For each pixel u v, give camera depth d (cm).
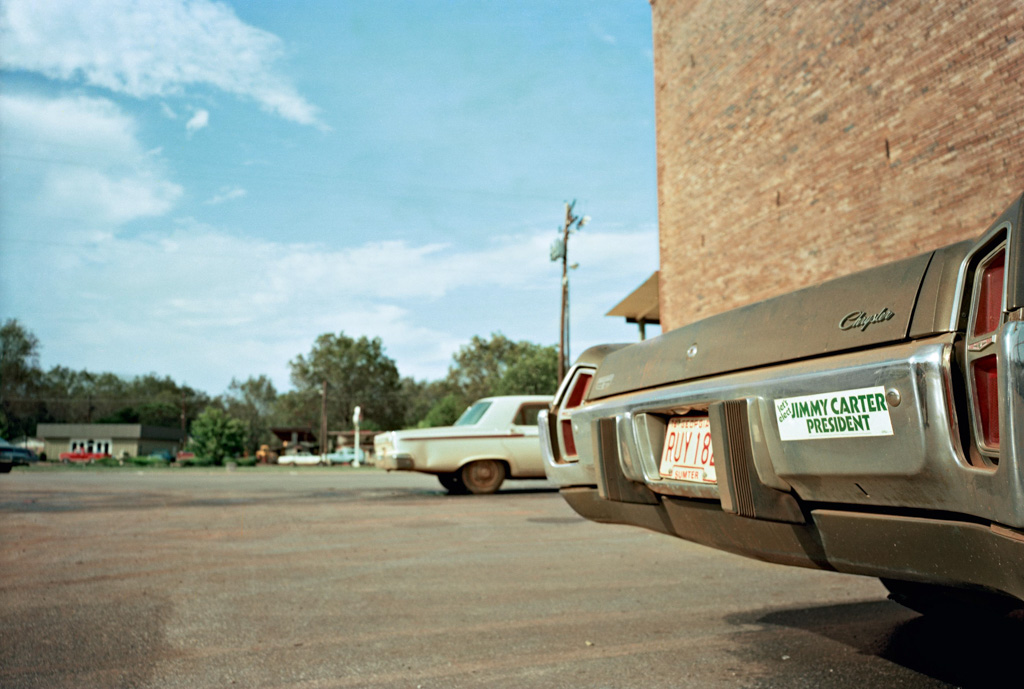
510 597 417
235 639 333
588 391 358
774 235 1172
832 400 207
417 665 293
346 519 817
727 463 243
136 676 282
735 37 1287
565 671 281
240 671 287
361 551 586
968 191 817
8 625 359
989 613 320
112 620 368
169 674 284
